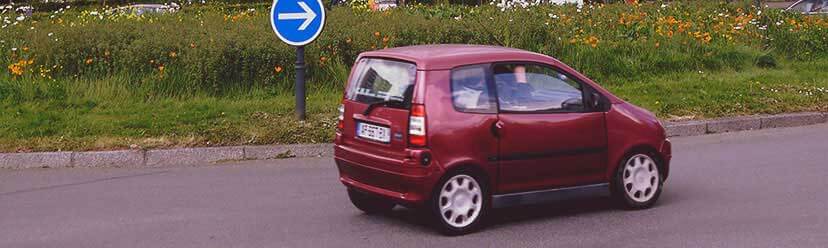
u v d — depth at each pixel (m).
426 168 6.93
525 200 7.39
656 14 18.97
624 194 7.80
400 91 7.12
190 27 14.50
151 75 13.06
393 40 14.35
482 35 15.20
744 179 9.11
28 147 10.38
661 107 12.89
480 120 7.11
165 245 6.94
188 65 13.10
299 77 11.61
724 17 18.92
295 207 8.15
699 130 12.12
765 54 16.72
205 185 9.12
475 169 7.16
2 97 12.31
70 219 7.75
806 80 15.24
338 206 8.19
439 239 7.09
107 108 12.13
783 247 6.71
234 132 10.92
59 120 11.34
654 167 7.95
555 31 16.00
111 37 13.49
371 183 7.37
